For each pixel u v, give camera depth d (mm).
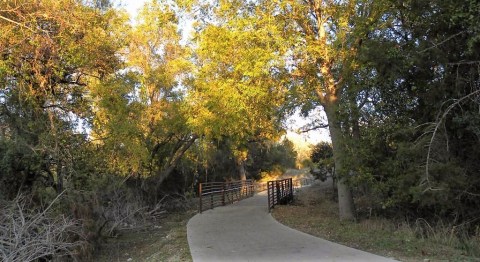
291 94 14922
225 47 14359
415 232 11883
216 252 10039
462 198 12773
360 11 13289
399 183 12430
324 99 15914
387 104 13672
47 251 10758
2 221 10594
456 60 12320
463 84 12078
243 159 44438
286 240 11359
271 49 13078
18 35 12508
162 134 26344
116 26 16766
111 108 17703
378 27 12711
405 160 12359
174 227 17172
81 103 16078
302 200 27156
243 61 13203
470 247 10055
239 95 14953
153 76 25375
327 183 40375
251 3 14078
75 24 13297
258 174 61312
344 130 14422
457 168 11602
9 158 13461
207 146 29922
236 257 9352
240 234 12734
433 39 12312
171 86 26062
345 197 15891
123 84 18062
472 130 11836
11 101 14219
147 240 14961
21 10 12453
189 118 22625
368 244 10633
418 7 11898
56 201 13172
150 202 25422
